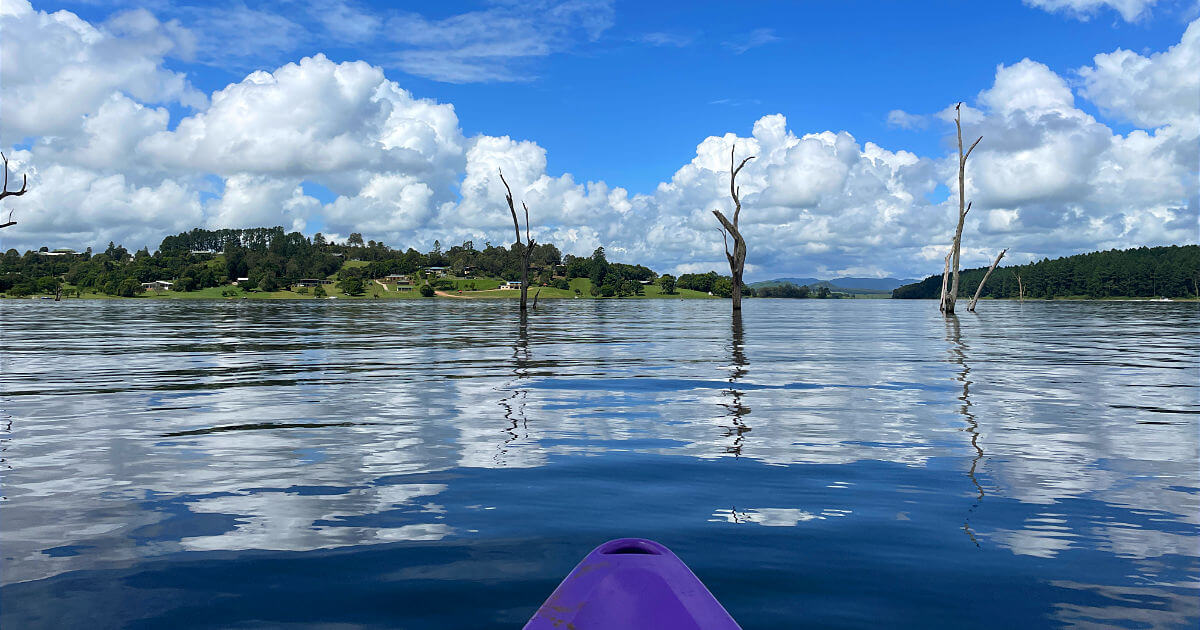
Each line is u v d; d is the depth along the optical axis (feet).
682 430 19.75
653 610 7.87
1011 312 178.91
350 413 22.86
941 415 22.12
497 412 23.02
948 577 9.27
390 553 10.22
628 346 54.29
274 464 15.80
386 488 13.78
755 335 70.74
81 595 8.73
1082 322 108.58
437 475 14.78
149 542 10.68
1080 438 18.37
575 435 19.08
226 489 13.70
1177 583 9.05
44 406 24.32
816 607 8.38
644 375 33.76
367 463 15.88
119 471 15.16
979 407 23.70
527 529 11.32
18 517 11.89
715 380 31.68
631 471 15.06
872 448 17.25
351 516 12.01
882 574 9.37
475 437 18.83
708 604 8.01
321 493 13.43
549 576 9.38
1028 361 40.60
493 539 10.85
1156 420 21.03
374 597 8.72
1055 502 12.63
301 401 25.54
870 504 12.59
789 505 12.56
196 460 16.17
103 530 11.23
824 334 72.13
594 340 62.64
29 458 16.37
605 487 13.80
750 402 25.02
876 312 186.70
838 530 11.16
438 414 22.59
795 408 23.59
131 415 22.45
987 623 7.95
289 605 8.48
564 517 11.93
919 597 8.64
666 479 14.39
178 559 9.96
